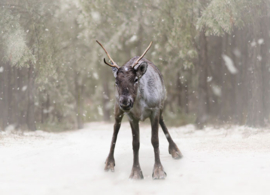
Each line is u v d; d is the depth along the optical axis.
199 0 29.56
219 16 25.48
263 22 27.44
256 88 27.09
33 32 30.28
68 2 31.84
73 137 26.91
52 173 13.95
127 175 13.67
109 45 34.94
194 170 13.50
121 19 33.09
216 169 13.33
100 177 13.32
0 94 30.41
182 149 18.77
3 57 28.56
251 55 27.45
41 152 18.64
